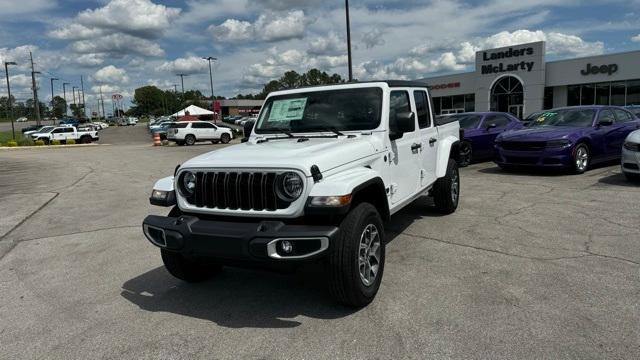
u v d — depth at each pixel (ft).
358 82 17.15
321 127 16.57
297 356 10.87
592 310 12.37
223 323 12.80
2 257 20.31
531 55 119.96
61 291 15.87
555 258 16.47
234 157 13.41
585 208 23.68
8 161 77.46
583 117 36.96
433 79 146.10
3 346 12.09
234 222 12.67
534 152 34.47
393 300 13.57
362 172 13.53
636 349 10.46
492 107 130.21
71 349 11.78
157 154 80.07
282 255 11.64
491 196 27.66
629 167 29.73
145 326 12.85
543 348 10.64
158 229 13.17
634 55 105.60
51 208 31.19
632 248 17.22
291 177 12.15
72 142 140.05
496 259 16.62
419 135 19.34
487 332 11.46
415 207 25.25
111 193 36.58
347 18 68.54
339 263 12.19
